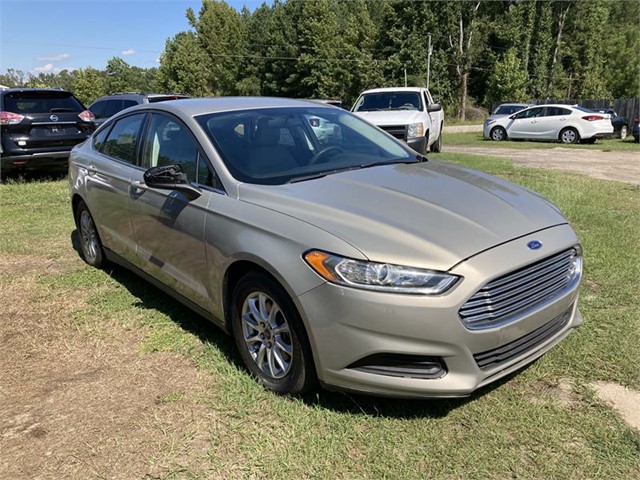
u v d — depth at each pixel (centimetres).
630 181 948
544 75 5866
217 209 313
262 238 280
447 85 5309
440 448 253
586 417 271
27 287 473
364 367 254
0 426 280
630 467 238
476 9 5491
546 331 285
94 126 1066
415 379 249
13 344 370
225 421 277
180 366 333
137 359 344
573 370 312
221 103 397
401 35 5072
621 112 3136
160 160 381
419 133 1182
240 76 6806
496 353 259
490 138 2175
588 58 6069
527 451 249
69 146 1009
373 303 242
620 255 499
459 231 263
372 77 5188
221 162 330
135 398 300
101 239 477
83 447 262
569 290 290
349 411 281
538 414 274
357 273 245
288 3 5934
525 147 1766
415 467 242
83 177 485
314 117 408
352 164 365
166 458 253
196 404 292
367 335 246
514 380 304
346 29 5581
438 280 240
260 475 241
